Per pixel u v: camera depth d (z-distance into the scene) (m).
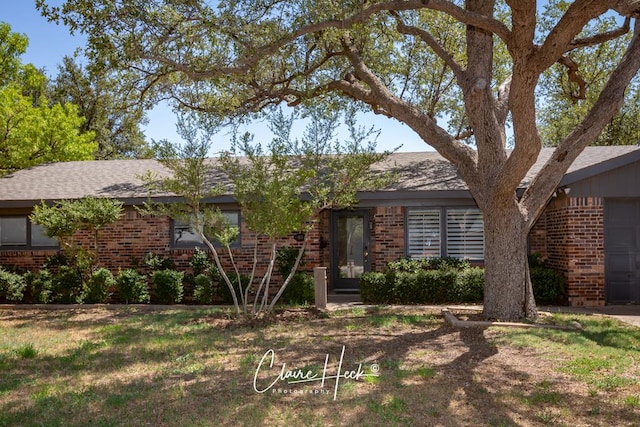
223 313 12.33
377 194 14.25
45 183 16.69
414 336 9.48
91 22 9.93
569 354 8.00
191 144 11.38
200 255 14.71
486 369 7.29
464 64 17.34
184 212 11.91
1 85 25.19
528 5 7.85
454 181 14.70
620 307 13.16
